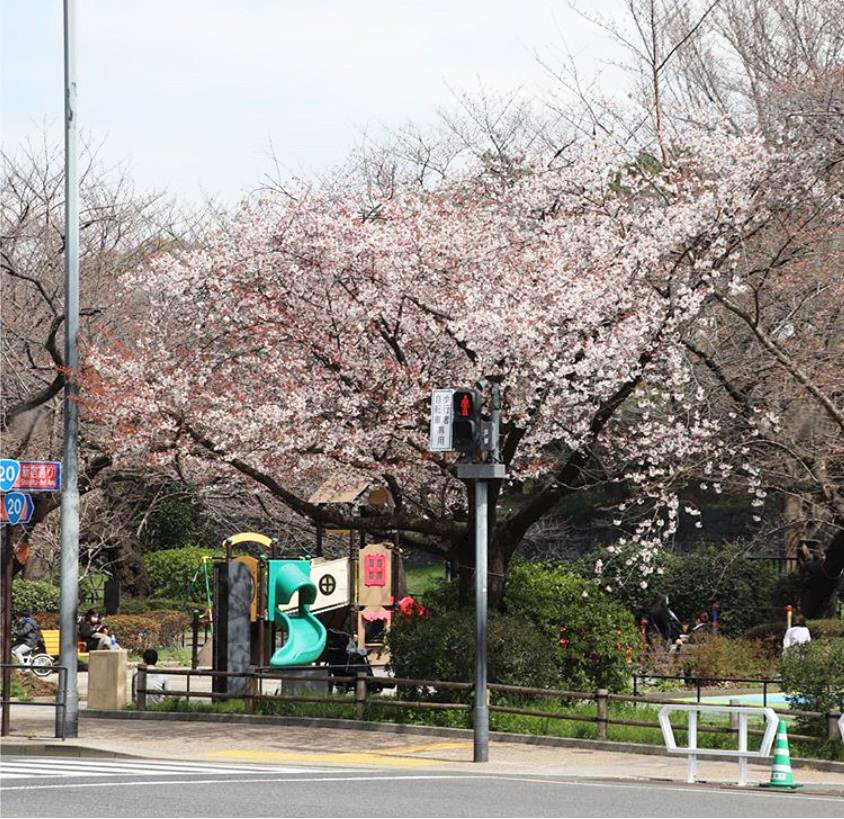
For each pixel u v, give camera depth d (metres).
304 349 26.86
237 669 30.11
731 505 51.97
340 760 22.03
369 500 32.66
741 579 44.44
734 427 31.02
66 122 24.67
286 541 49.72
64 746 23.42
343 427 26.38
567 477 27.88
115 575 55.94
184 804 15.05
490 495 27.73
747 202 27.58
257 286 26.86
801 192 29.50
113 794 16.11
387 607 34.72
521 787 18.02
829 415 30.72
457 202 29.33
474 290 25.16
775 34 41.22
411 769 20.95
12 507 24.70
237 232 27.25
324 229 26.00
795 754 21.94
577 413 26.14
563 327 25.62
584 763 21.89
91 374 25.84
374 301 25.98
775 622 41.81
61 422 37.00
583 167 27.66
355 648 33.12
